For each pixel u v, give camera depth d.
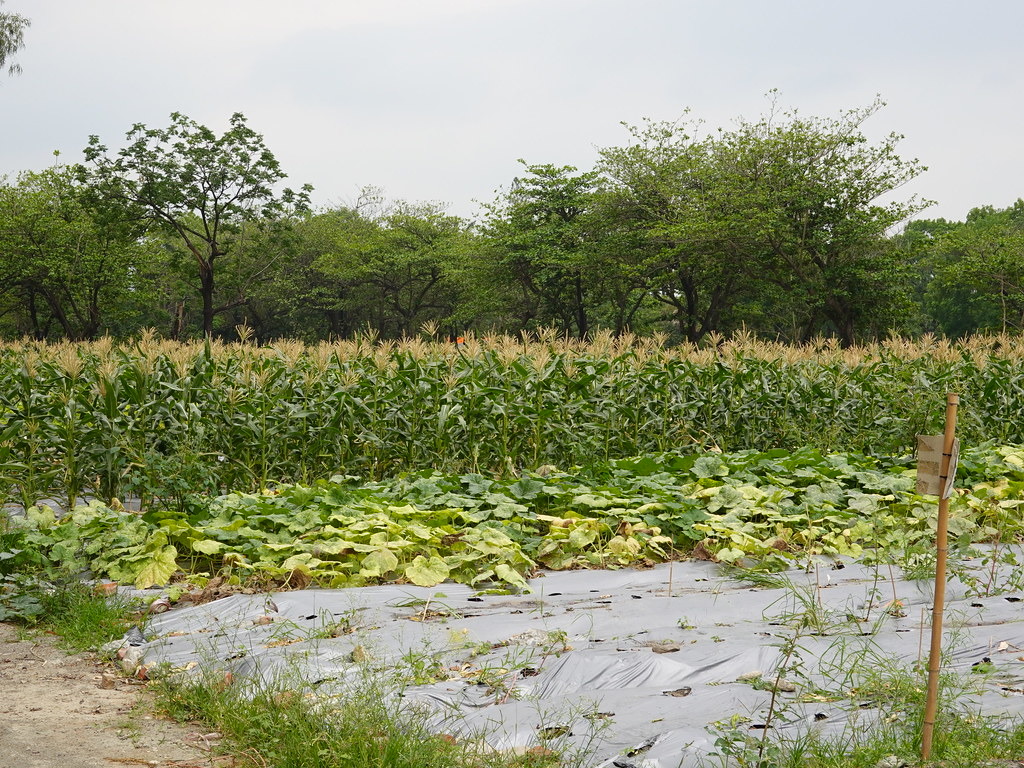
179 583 7.06
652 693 4.54
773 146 37.78
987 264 40.50
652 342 14.10
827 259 38.72
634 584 7.02
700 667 4.85
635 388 12.67
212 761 4.09
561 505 8.85
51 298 46.53
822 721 4.00
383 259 57.91
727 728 3.90
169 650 5.57
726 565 7.36
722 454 10.92
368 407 11.52
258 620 5.97
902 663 4.73
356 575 7.10
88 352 14.37
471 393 11.41
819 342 15.88
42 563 7.16
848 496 9.27
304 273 61.72
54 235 44.50
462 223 60.81
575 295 49.31
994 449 12.17
